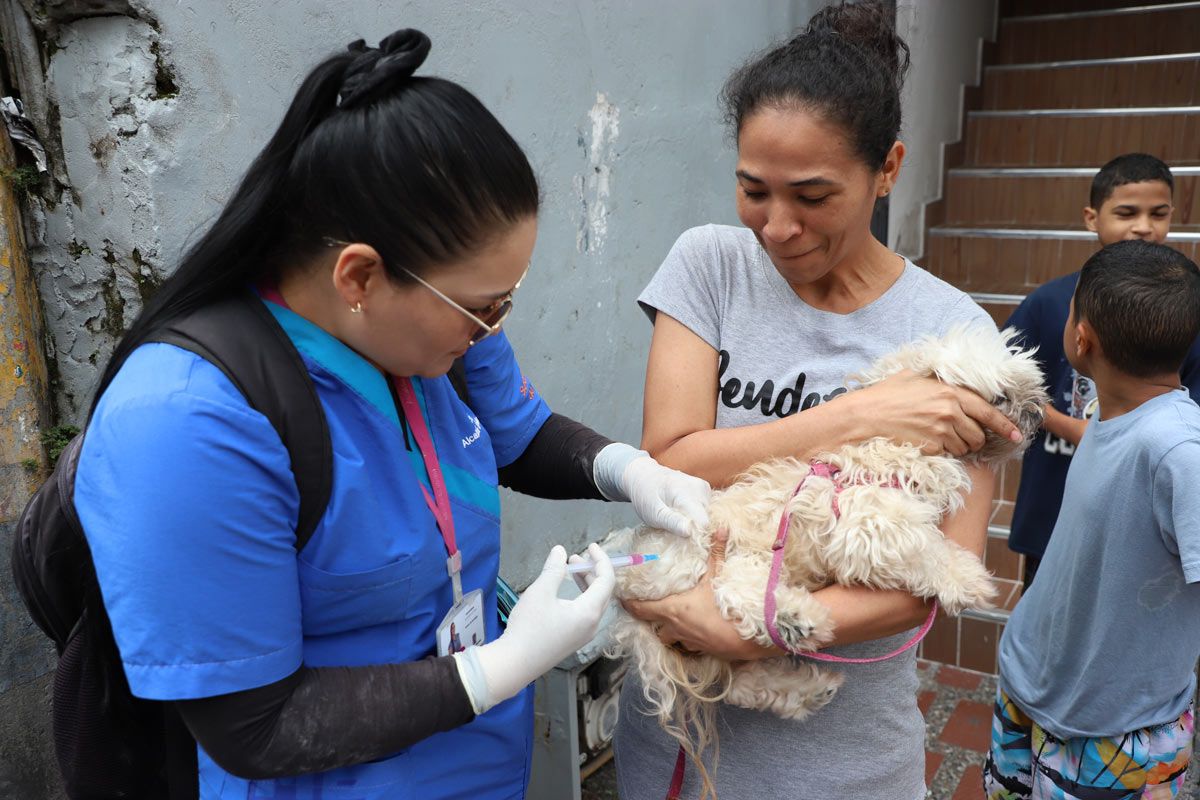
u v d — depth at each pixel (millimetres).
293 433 1048
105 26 1644
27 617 1702
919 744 1573
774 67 1321
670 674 1368
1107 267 1955
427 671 1119
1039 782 2104
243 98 1810
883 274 1531
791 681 1370
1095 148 5066
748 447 1449
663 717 1379
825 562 1338
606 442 1557
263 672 1017
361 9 2002
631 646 1416
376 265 1021
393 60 998
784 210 1313
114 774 1266
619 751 1678
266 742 1028
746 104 1342
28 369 1723
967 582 1297
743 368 1555
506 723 1357
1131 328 1874
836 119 1258
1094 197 3053
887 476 1340
